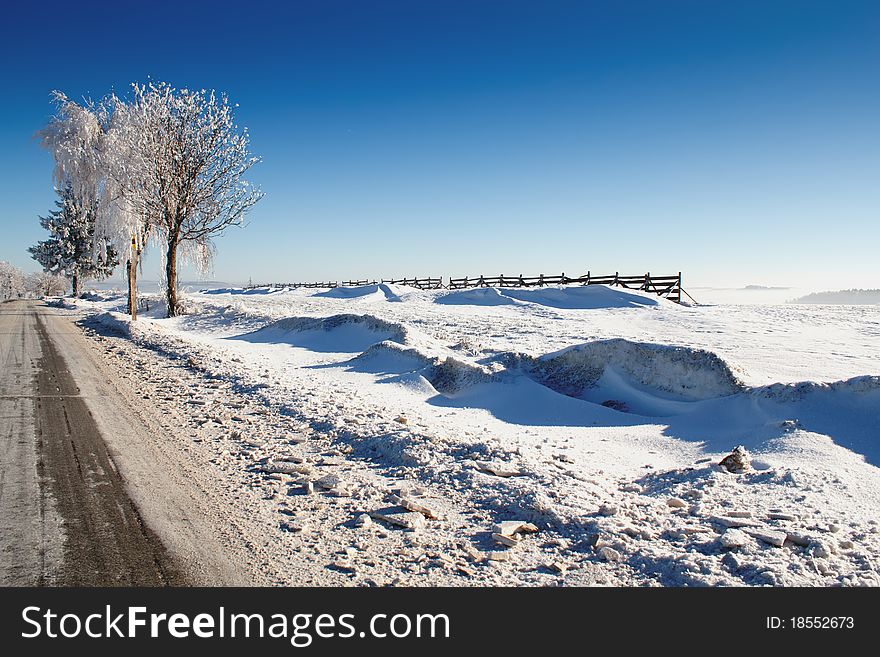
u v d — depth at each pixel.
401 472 5.59
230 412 8.15
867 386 6.90
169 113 24.25
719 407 7.78
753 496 4.91
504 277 38.41
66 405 8.54
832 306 25.36
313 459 6.02
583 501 4.72
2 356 13.91
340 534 4.23
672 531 4.23
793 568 3.65
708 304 28.00
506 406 8.97
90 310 34.91
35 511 4.55
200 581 3.54
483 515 4.62
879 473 5.34
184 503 4.77
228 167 24.77
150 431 7.10
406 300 34.44
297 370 12.21
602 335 16.56
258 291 49.91
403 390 9.98
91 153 27.16
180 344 15.52
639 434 7.38
